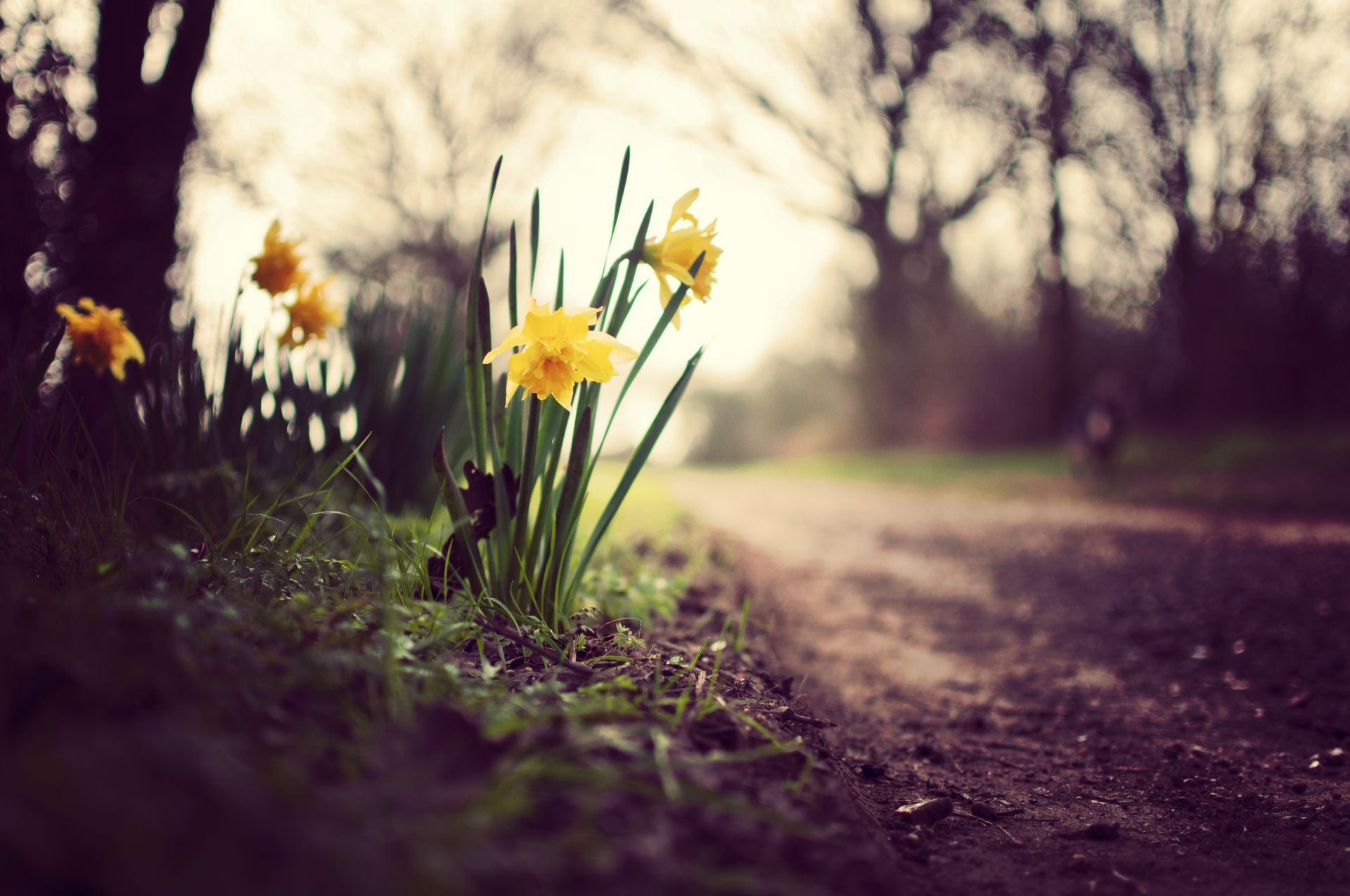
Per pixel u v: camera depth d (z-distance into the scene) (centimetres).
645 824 132
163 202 450
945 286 2348
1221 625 437
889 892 135
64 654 122
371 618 191
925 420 2472
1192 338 1650
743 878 121
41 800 89
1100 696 337
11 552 180
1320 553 604
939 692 343
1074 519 941
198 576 182
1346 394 1525
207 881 88
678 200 234
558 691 175
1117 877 178
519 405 255
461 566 239
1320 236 1464
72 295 415
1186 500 1005
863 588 595
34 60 409
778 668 291
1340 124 1407
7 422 229
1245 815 218
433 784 127
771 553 766
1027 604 521
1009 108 1741
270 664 149
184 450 297
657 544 545
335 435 369
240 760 113
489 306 236
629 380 246
